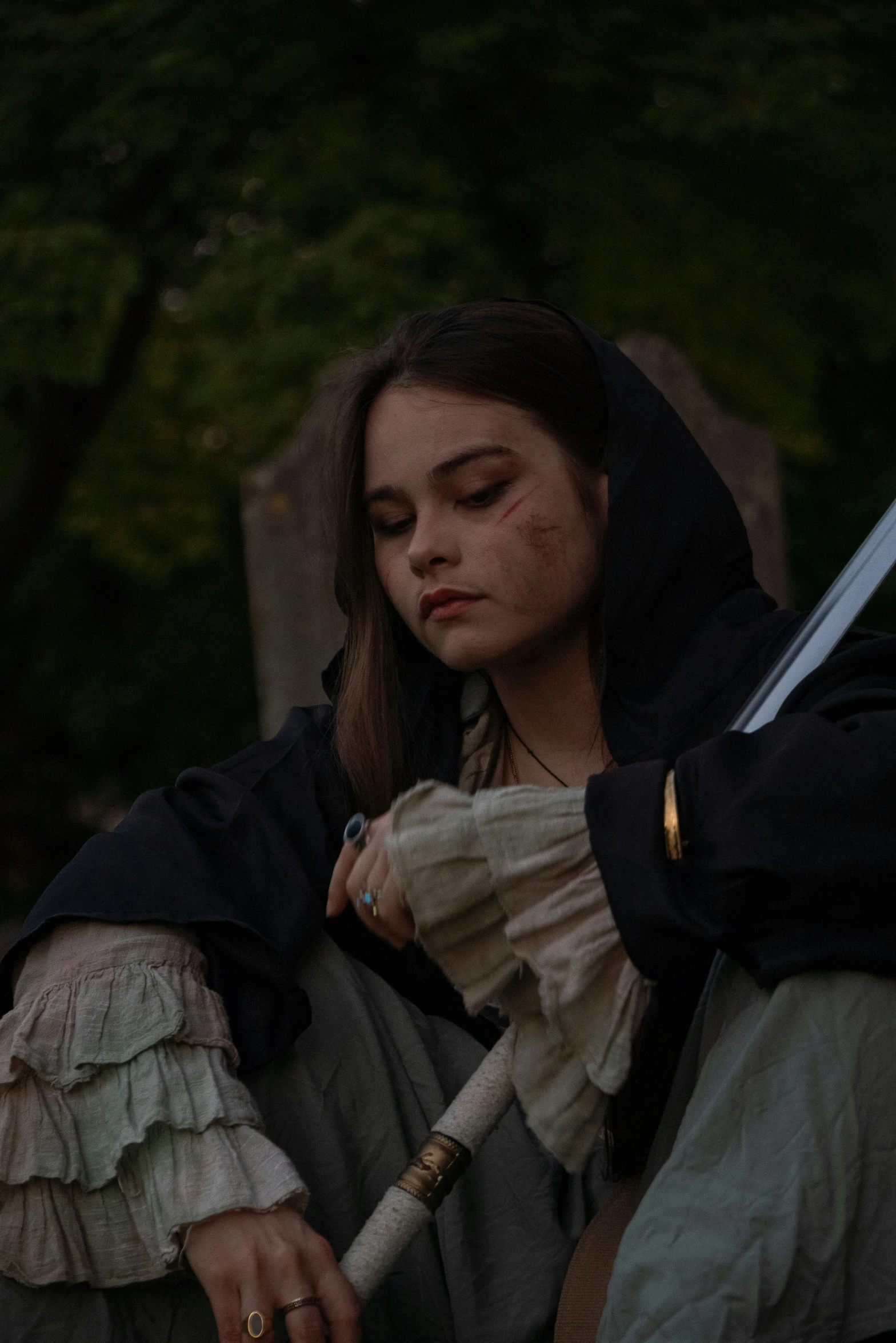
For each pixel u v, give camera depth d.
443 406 1.75
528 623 1.76
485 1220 1.68
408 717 1.93
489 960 1.50
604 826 1.45
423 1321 1.63
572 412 1.80
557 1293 1.64
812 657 1.63
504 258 7.94
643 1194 1.51
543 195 7.71
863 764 1.42
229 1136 1.50
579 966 1.44
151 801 1.79
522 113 7.73
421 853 1.47
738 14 7.81
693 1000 1.55
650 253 7.72
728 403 7.64
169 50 7.48
